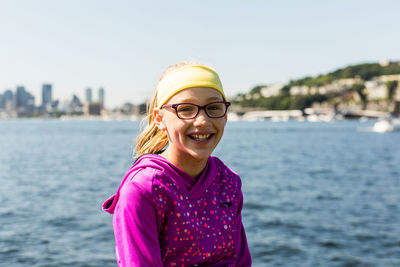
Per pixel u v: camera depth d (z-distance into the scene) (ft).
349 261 27.99
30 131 328.29
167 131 6.10
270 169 84.94
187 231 5.84
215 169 6.51
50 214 40.78
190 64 6.16
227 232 6.28
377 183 64.59
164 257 5.85
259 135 262.88
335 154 126.00
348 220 39.11
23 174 75.31
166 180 5.83
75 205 45.50
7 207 44.39
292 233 34.73
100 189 57.67
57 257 28.12
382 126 320.29
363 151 138.10
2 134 274.16
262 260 28.37
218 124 5.94
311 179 69.26
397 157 115.96
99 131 323.16
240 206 6.84
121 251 5.51
